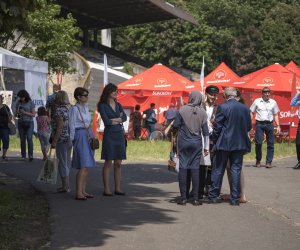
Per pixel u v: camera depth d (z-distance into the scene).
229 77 27.80
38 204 9.29
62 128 10.41
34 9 8.80
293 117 24.80
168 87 26.70
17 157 16.72
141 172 13.93
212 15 67.88
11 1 8.40
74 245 6.84
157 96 27.70
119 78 47.59
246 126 9.61
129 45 73.19
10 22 8.79
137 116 25.58
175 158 9.79
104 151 10.19
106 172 10.32
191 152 9.46
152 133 25.42
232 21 67.69
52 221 8.08
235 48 67.00
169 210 9.09
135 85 27.11
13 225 7.77
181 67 68.50
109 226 7.87
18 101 15.91
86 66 40.66
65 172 10.53
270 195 10.90
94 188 11.25
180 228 7.84
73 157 9.86
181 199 9.59
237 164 9.70
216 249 6.79
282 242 7.19
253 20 68.31
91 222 8.08
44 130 15.34
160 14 57.91
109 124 10.13
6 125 15.68
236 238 7.34
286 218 8.75
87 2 52.31
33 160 15.96
